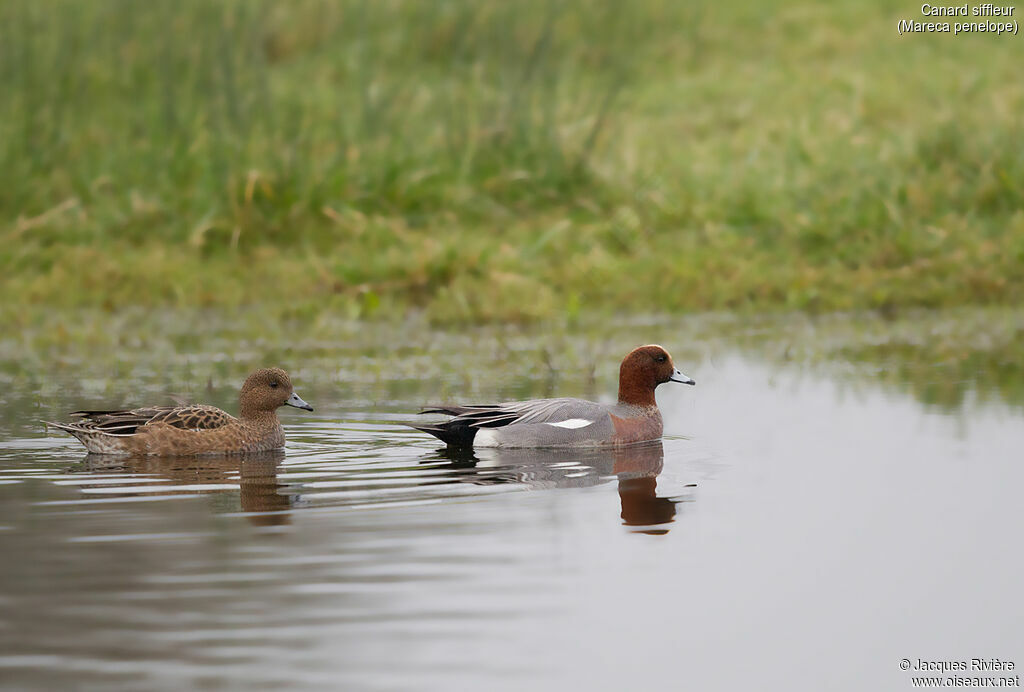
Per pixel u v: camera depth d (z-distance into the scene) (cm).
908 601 756
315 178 2067
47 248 1969
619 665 668
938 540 854
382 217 2048
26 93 2120
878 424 1192
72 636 684
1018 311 1814
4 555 804
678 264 1961
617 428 1160
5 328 1742
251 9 2697
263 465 1065
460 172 2136
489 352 1619
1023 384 1366
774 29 2891
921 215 2045
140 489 971
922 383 1383
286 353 1608
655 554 822
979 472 1016
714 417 1252
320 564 790
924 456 1070
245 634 689
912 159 2170
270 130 2105
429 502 933
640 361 1187
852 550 836
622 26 2717
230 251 1975
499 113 2208
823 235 2030
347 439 1177
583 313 1852
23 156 2083
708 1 3025
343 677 644
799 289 1892
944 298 1867
